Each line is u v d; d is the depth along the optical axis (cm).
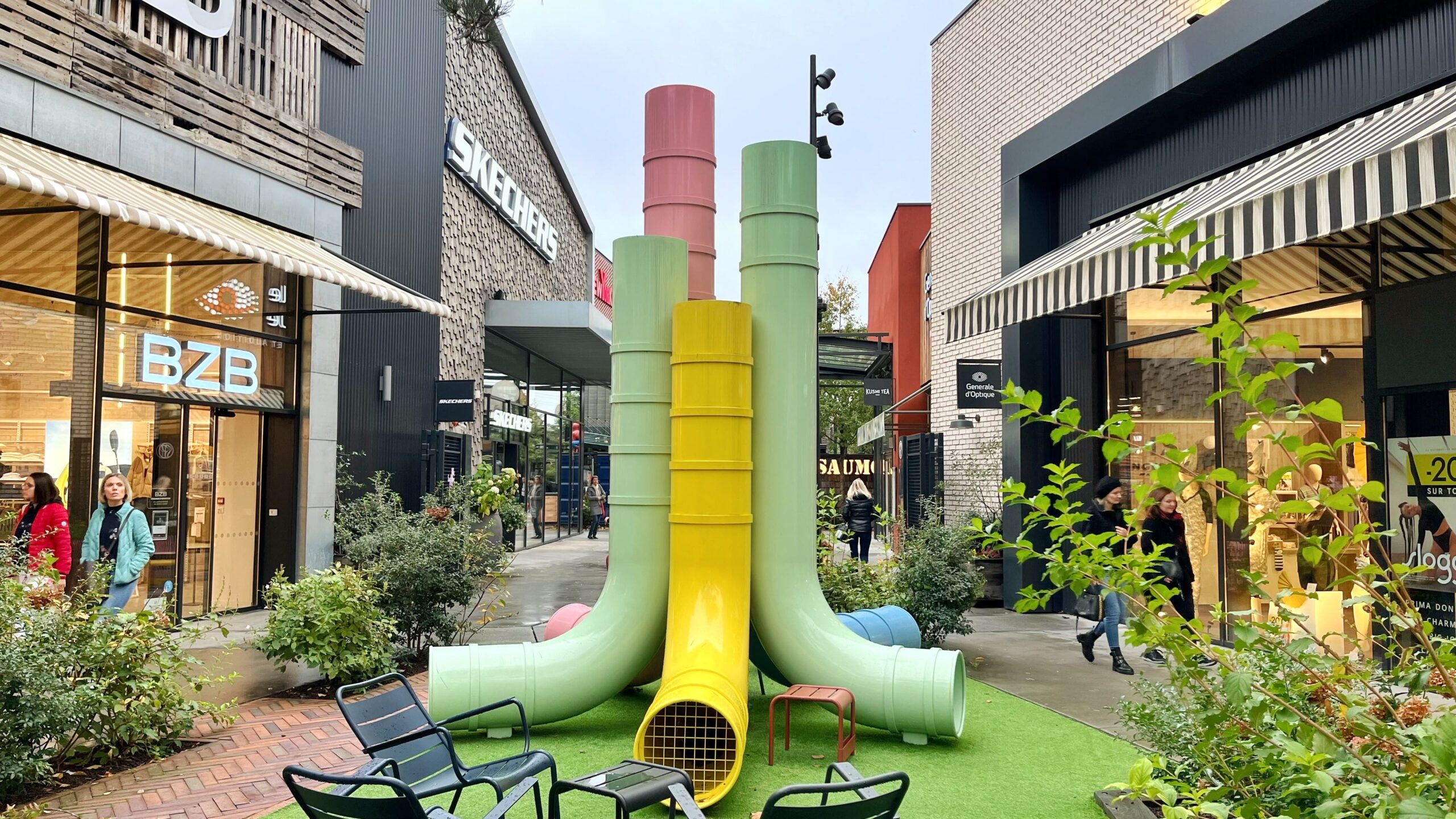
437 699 669
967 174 1599
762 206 707
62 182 762
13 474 950
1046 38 1352
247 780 587
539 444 2728
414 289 1702
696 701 583
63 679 572
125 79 1053
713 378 670
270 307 1305
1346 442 238
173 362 1153
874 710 659
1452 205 782
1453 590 777
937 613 967
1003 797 558
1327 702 315
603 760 637
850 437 4094
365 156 1534
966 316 1080
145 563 916
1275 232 641
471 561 979
